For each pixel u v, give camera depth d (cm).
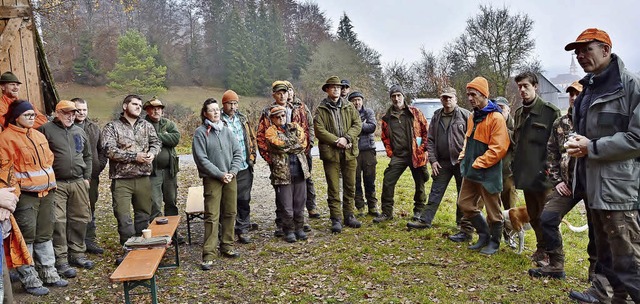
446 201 793
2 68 559
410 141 617
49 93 694
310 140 671
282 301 407
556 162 418
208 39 4322
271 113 562
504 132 466
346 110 605
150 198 539
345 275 459
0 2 563
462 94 2589
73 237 491
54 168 463
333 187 607
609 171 312
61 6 1151
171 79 4112
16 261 355
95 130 563
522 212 495
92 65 3803
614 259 321
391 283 436
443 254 508
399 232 595
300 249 546
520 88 447
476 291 411
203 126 500
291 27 4622
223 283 449
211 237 502
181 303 407
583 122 333
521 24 2762
